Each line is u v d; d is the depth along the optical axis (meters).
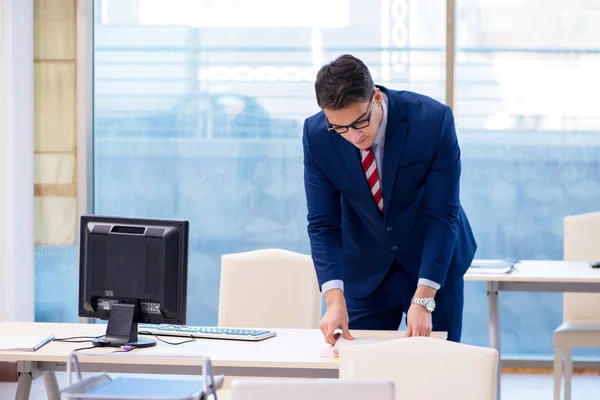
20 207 5.98
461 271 3.63
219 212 6.31
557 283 4.69
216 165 6.29
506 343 6.29
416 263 3.57
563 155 6.24
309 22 6.20
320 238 3.47
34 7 6.07
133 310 3.45
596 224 5.23
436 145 3.30
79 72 6.09
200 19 6.23
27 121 6.01
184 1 6.21
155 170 6.29
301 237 6.30
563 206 6.25
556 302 6.25
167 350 3.35
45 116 6.11
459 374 2.61
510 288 4.73
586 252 5.23
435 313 3.62
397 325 3.74
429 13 6.14
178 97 6.26
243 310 4.30
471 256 3.69
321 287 3.42
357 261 3.65
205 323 6.36
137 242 3.43
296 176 6.27
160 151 6.28
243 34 6.23
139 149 6.28
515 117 6.24
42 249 6.26
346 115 2.99
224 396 3.65
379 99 3.21
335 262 3.43
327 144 3.38
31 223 6.07
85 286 3.51
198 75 6.25
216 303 6.34
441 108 3.33
